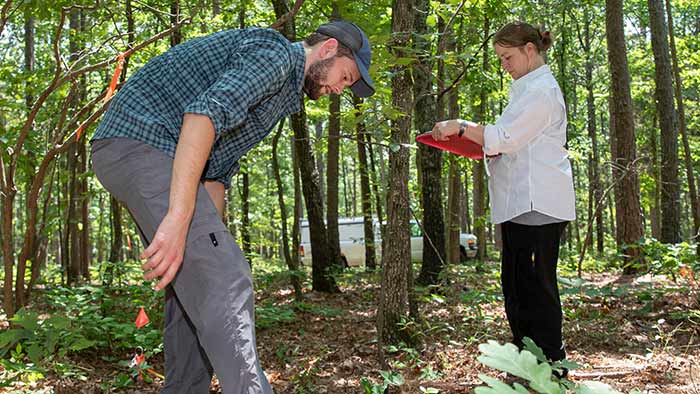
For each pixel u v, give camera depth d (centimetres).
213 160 225
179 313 238
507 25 331
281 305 736
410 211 430
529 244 322
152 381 380
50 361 386
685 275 557
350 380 372
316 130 2023
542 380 99
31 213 447
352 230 1806
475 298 588
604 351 432
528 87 322
